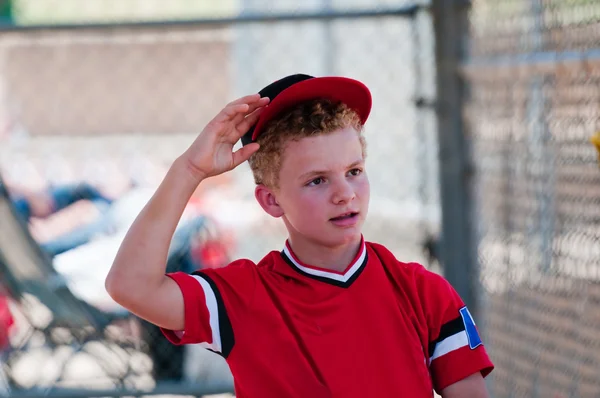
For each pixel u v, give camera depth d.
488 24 7.41
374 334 3.83
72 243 10.16
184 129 16.78
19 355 8.90
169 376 9.04
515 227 7.01
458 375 3.98
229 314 3.83
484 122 7.54
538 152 6.54
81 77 17.09
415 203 10.36
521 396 6.94
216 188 11.50
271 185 3.99
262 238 10.85
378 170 10.63
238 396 3.94
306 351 3.78
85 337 9.02
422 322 3.97
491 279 7.57
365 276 3.93
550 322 6.46
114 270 3.73
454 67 7.71
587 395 5.95
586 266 5.95
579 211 6.02
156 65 16.89
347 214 3.86
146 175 12.74
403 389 3.78
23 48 17.09
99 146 16.14
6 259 8.90
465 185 7.74
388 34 10.70
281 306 3.87
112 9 18.42
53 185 11.79
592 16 5.70
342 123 3.86
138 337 9.04
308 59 11.43
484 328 7.68
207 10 18.75
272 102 3.92
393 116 10.70
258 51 11.72
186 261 9.62
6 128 16.47
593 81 5.71
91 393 8.04
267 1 12.77
